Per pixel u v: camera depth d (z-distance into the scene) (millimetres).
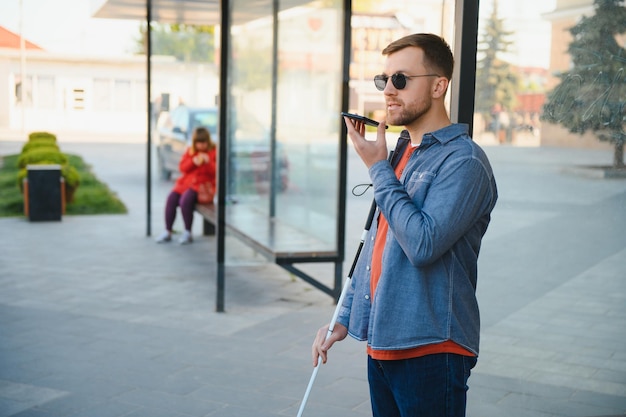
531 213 3549
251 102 7262
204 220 9672
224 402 4078
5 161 20266
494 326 3582
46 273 7418
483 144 3465
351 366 4707
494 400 3598
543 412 3623
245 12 7223
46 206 10867
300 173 6582
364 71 25094
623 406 3635
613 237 3607
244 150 7250
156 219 11273
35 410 3932
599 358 3615
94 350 4977
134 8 9727
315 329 5531
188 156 9250
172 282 7086
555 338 3604
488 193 2127
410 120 2193
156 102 15555
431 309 2100
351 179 16078
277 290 6797
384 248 2193
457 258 2141
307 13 6328
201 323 5668
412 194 2121
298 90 6547
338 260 6121
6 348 5000
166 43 19797
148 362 4738
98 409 3955
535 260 3574
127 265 7859
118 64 35625
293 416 3891
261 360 4805
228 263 6043
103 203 12586
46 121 35312
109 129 36062
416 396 2135
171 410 3955
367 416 3908
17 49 34875
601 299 3615
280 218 7016
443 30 3633
